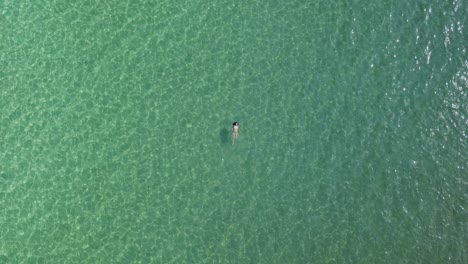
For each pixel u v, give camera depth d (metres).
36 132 26.97
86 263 25.64
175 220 26.55
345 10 29.92
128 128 27.44
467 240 27.78
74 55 28.00
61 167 26.70
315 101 28.66
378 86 29.16
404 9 30.25
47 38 28.08
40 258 25.56
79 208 26.31
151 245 26.12
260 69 28.73
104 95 27.69
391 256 27.23
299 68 28.95
